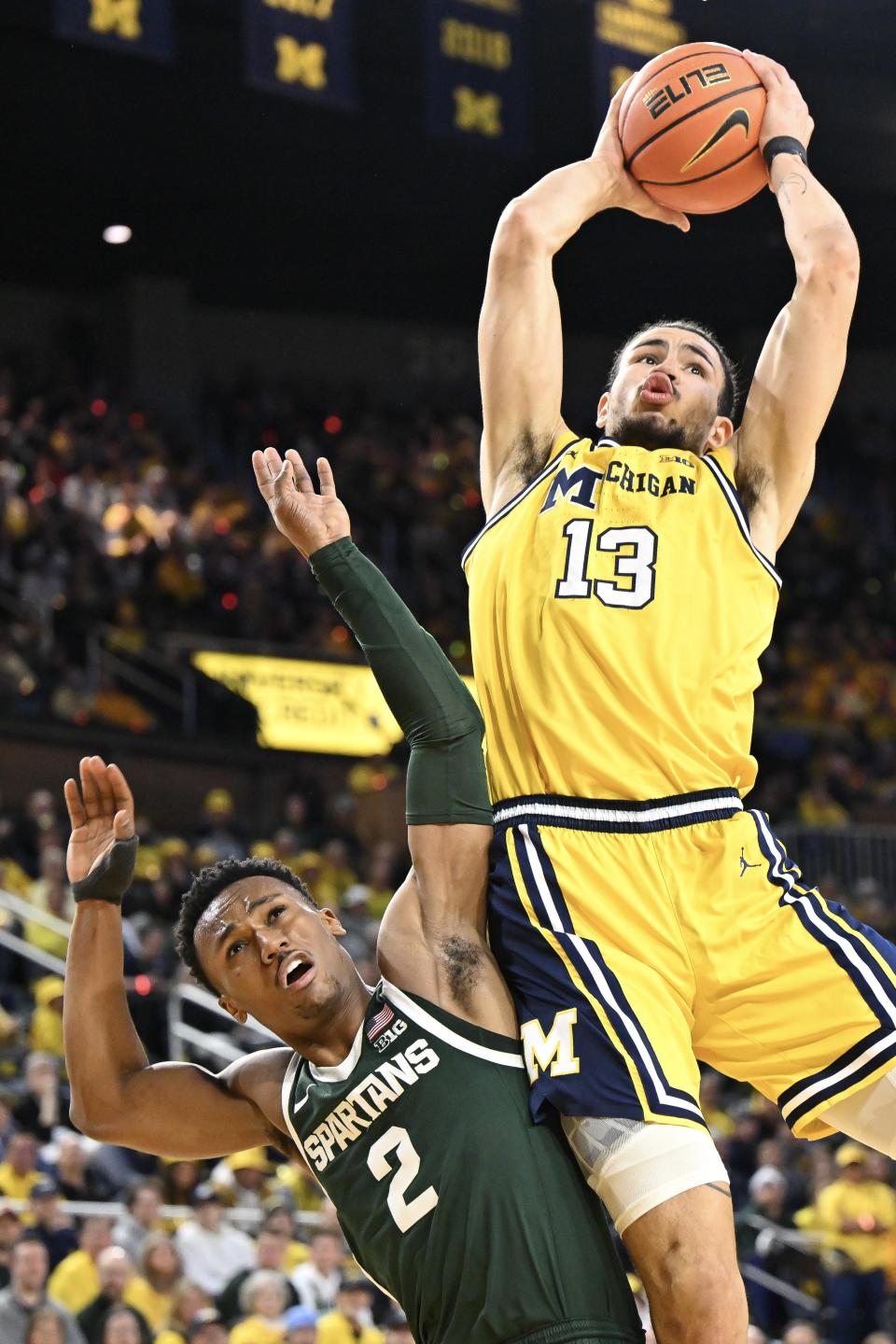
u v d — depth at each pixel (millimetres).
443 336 25516
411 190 21391
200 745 17156
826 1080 2961
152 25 15867
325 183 21047
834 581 22844
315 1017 3072
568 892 3006
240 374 23438
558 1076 2896
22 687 16594
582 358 24891
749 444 3406
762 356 3475
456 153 20359
